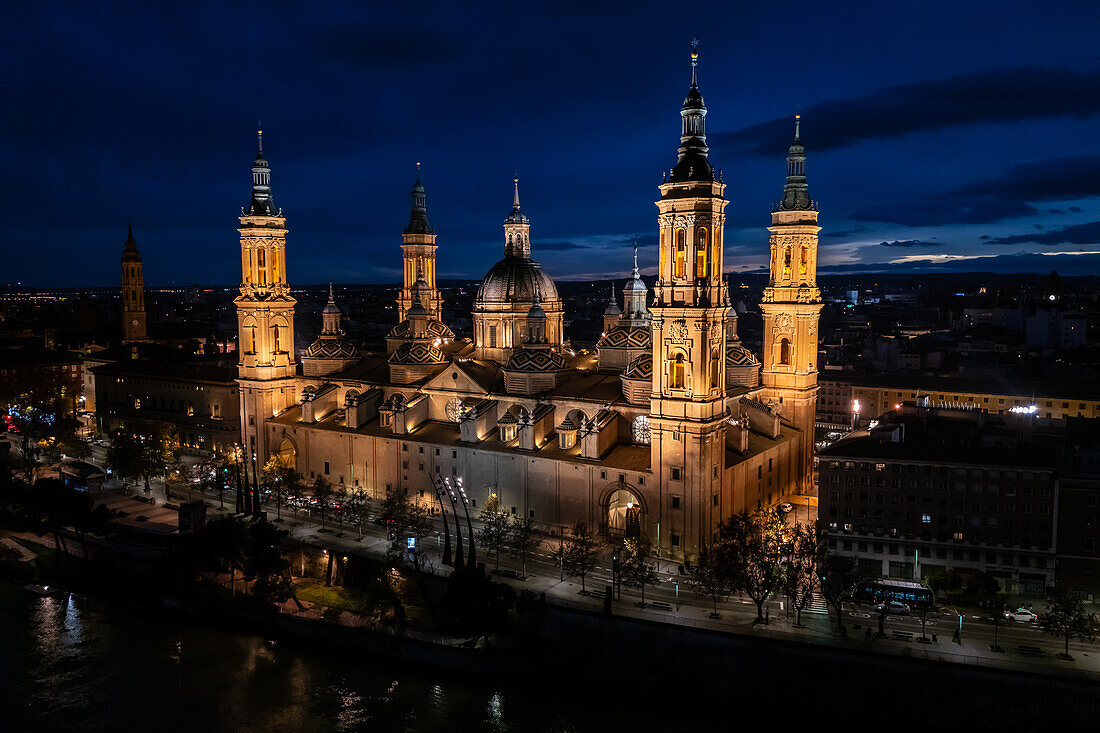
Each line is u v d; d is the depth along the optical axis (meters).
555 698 97.19
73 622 117.12
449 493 140.62
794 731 89.31
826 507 116.31
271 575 117.25
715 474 117.94
